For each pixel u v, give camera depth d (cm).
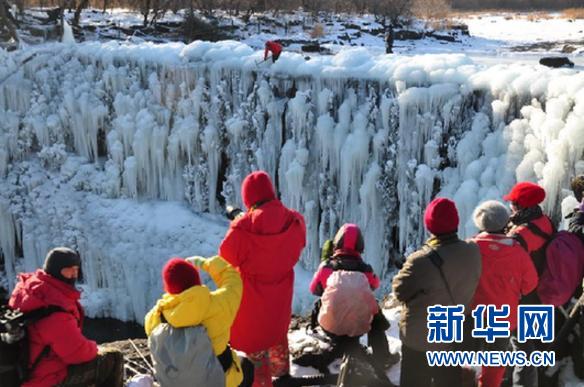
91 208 1550
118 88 1534
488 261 452
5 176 1648
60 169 1611
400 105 1106
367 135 1166
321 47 2394
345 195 1196
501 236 457
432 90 1080
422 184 1087
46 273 411
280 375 521
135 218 1494
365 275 515
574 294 561
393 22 3409
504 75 1023
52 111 1627
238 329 479
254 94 1330
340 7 3856
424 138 1102
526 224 513
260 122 1321
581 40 3158
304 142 1247
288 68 1279
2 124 1631
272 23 3262
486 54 2369
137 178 1522
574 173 895
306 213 1261
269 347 488
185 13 2952
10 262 1664
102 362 441
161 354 388
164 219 1469
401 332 458
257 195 467
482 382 477
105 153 1616
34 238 1614
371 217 1180
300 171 1238
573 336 530
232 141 1381
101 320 1514
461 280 428
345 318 497
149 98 1480
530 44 2986
